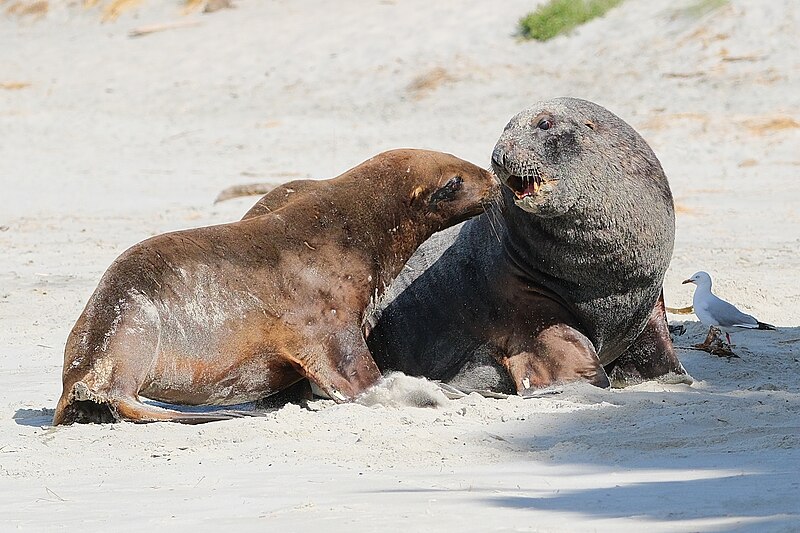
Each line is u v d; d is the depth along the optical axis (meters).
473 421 22.84
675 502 15.54
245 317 25.45
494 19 109.94
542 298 27.09
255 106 102.38
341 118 95.62
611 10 103.81
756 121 81.75
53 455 21.47
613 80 93.38
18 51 130.00
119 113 105.00
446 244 28.72
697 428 21.28
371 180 27.16
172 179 79.75
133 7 137.50
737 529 13.78
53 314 40.56
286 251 26.00
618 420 22.20
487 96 95.62
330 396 25.30
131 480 19.09
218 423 23.25
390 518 15.02
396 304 28.66
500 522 14.66
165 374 24.95
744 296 40.41
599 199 25.69
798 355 31.73
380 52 108.50
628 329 27.64
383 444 20.89
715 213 61.72
